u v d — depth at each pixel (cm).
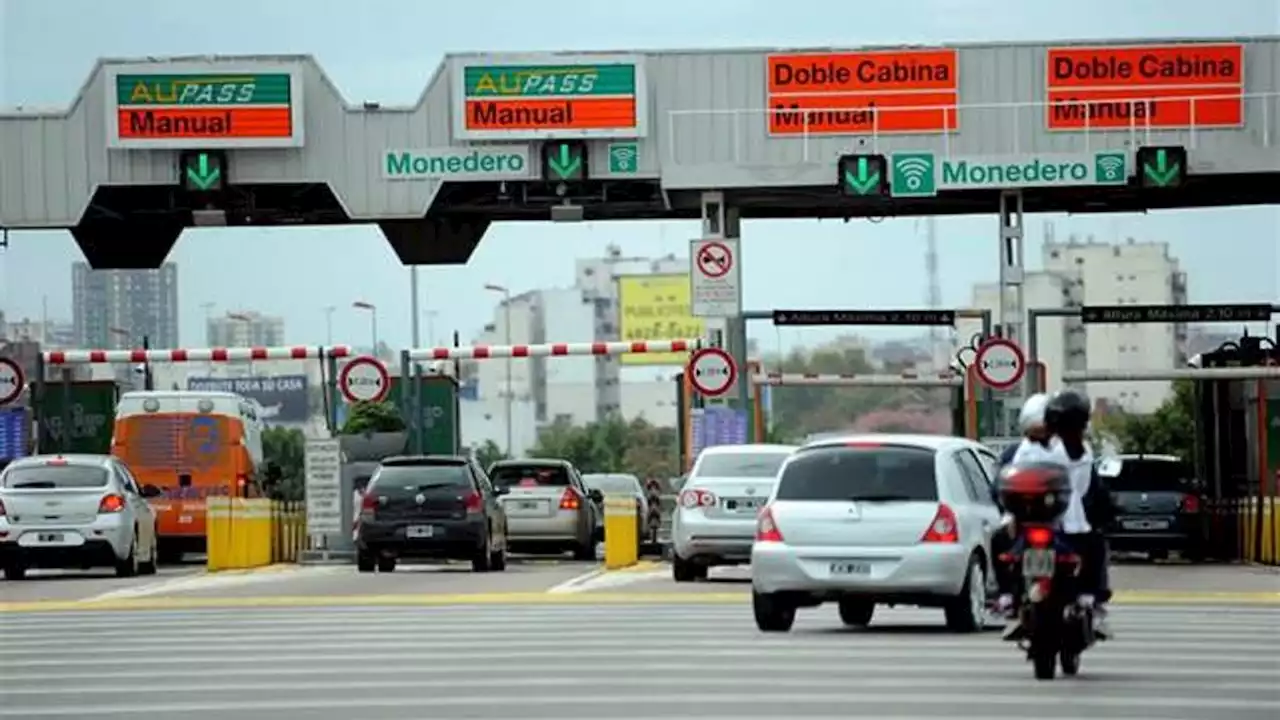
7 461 11219
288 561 10956
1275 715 3662
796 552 5450
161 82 10538
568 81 10462
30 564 8988
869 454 5519
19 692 4256
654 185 10881
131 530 9119
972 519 5534
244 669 4666
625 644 5194
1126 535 10306
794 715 3653
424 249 11444
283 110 10525
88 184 10606
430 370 13400
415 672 4534
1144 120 10494
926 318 10888
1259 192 11475
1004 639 4231
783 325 10962
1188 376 10456
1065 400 4247
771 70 10512
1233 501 10619
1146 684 4166
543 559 11688
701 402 11088
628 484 13612
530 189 10869
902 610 6625
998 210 11250
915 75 10494
